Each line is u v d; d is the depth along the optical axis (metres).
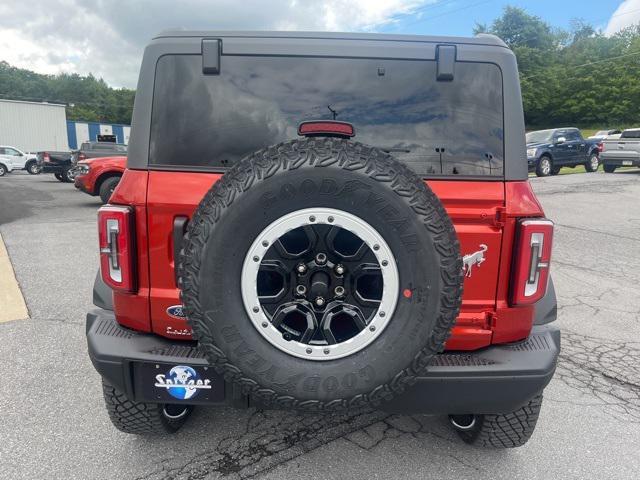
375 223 1.68
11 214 10.76
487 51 2.08
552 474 2.40
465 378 1.93
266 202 1.66
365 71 2.09
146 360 1.95
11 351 3.66
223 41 2.06
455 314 1.73
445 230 1.70
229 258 1.69
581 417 2.95
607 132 36.19
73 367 3.41
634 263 6.68
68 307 4.66
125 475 2.31
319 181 1.65
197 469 2.36
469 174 2.05
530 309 2.07
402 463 2.45
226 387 1.96
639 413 3.01
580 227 9.03
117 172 10.78
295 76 2.09
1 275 5.76
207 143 2.06
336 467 2.40
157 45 2.06
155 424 2.42
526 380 1.97
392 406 1.97
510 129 2.05
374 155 1.69
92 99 102.31
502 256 2.01
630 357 3.80
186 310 1.73
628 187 14.20
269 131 2.09
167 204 1.96
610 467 2.47
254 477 2.31
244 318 1.73
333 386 1.74
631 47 63.94
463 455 2.53
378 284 1.84
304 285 1.79
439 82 2.09
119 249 1.96
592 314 4.75
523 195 2.00
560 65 62.94
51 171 19.28
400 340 1.72
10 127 36.53
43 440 2.56
